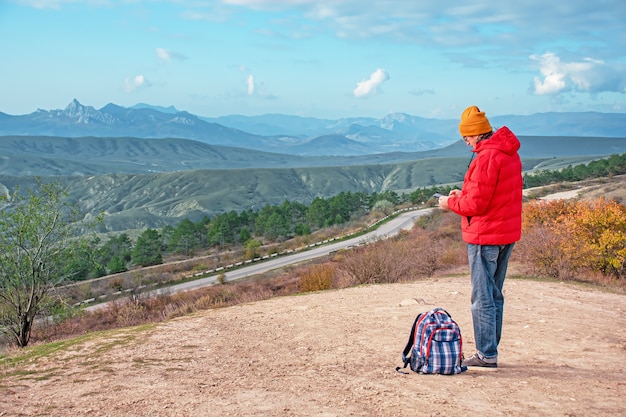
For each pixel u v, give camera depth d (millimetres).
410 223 69062
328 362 5715
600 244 16703
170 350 6777
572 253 16406
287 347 6793
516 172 4457
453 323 4805
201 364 5879
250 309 10578
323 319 8898
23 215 16203
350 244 58375
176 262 70938
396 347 6312
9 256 15977
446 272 18531
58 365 6246
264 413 3836
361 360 5703
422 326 4836
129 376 5348
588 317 8477
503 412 3662
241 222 102688
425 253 21531
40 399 4586
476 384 4363
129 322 21391
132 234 131375
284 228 89812
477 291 4688
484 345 4789
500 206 4441
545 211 24188
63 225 16984
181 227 85812
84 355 6762
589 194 61781
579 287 13234
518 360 5285
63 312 18047
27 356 7105
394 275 17422
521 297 11086
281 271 44656
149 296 31875
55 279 17219
